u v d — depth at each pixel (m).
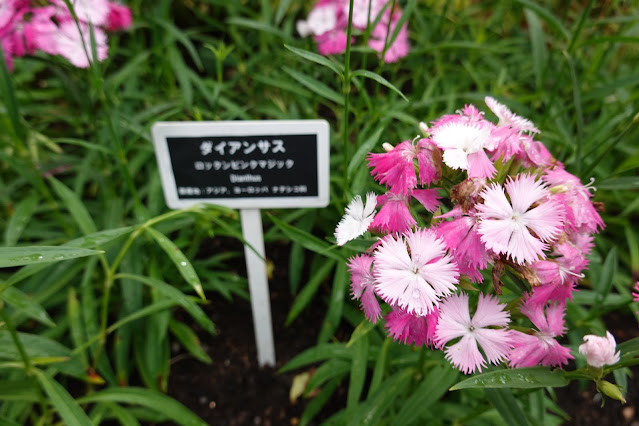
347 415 0.25
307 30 0.37
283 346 0.34
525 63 0.47
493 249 0.17
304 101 0.40
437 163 0.19
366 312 0.21
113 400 0.26
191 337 0.32
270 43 0.47
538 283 0.17
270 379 0.33
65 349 0.25
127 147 0.30
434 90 0.43
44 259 0.17
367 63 0.46
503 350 0.18
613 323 0.37
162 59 0.40
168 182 0.25
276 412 0.31
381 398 0.26
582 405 0.33
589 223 0.20
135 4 0.41
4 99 0.26
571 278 0.19
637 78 0.31
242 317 0.36
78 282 0.34
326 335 0.31
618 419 0.33
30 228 0.35
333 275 0.38
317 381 0.29
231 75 0.49
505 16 0.52
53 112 0.41
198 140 0.24
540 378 0.17
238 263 0.38
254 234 0.28
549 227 0.17
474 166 0.18
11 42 0.28
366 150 0.25
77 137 0.42
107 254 0.31
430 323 0.18
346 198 0.27
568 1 0.36
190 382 0.32
